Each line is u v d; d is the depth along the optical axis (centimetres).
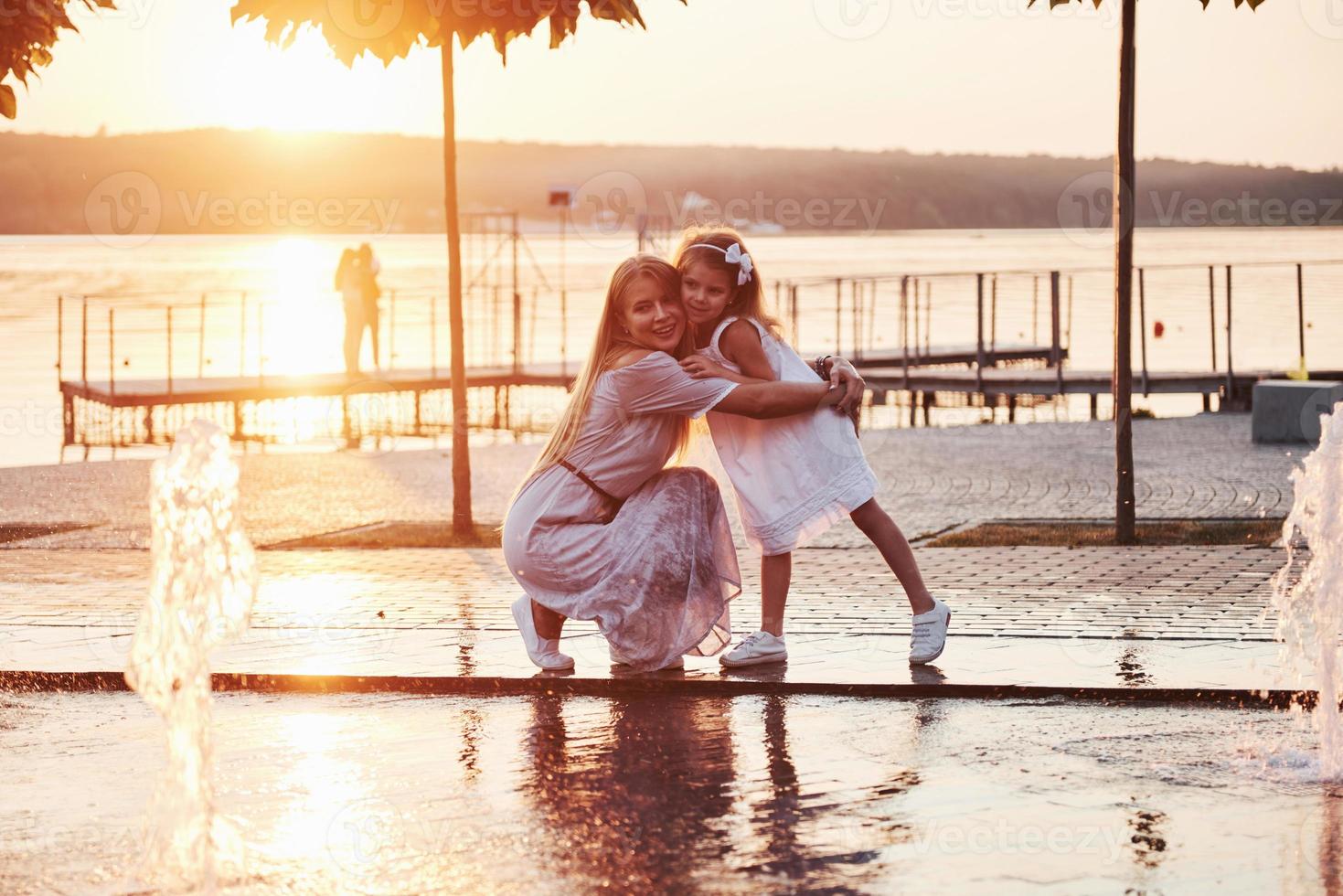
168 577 464
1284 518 992
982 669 593
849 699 570
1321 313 3425
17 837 432
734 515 1111
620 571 592
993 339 2617
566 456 598
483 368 2500
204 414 2400
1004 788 461
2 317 3672
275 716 562
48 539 1038
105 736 544
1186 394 2230
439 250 10175
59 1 750
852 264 6456
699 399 582
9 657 644
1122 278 912
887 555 609
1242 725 529
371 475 1418
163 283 5222
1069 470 1312
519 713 560
